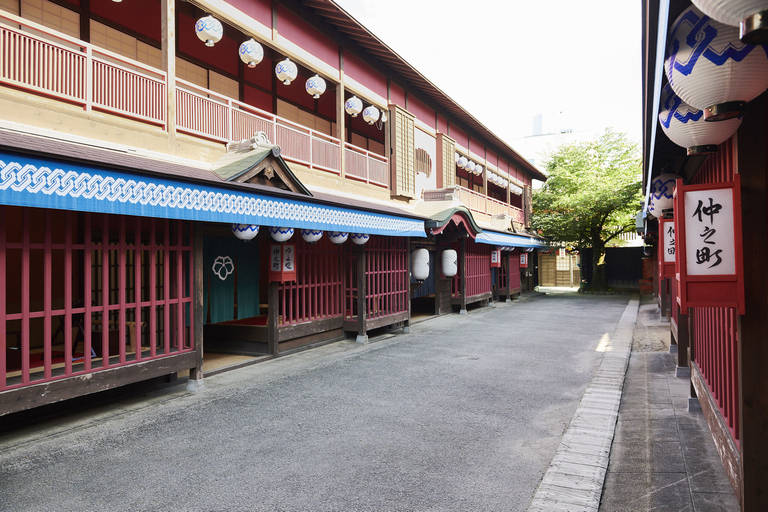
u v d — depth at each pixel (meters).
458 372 8.34
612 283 30.23
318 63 11.26
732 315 3.58
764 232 2.87
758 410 2.86
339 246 11.71
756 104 2.88
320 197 9.40
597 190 24.44
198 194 6.25
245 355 9.58
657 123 3.75
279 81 12.36
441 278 17.38
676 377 7.83
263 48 10.03
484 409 6.27
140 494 4.00
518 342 11.44
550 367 8.72
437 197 16.27
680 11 2.60
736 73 2.41
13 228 7.67
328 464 4.59
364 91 13.31
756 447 2.86
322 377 7.98
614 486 4.07
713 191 2.97
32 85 5.69
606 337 12.09
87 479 4.27
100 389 5.75
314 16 11.02
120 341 6.06
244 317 9.84
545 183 30.48
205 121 8.30
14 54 6.05
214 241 9.16
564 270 34.41
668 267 6.70
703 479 4.10
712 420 4.28
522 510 3.72
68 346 5.43
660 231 6.83
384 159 14.36
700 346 5.57
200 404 6.48
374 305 12.02
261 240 12.59
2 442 5.10
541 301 22.98
